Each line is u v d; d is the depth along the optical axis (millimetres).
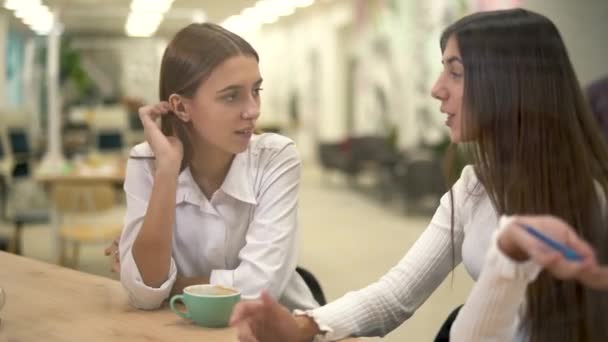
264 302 959
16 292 1273
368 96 8883
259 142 1390
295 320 1006
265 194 1350
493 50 887
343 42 9492
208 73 1207
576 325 795
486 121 888
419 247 1168
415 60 7402
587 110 877
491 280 763
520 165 862
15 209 3678
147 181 1324
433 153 5547
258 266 1279
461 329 802
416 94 7316
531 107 860
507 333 798
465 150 978
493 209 1040
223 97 1212
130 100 4535
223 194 1340
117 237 1424
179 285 1270
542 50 871
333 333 1063
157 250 1196
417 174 4602
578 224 820
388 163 6422
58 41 4617
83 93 5062
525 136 861
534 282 794
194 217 1348
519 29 883
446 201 1152
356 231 3459
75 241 3041
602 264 701
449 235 1131
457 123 947
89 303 1212
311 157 9312
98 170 4020
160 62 1305
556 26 896
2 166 4430
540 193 847
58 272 1426
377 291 1141
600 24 1978
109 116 5145
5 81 4949
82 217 3561
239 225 1364
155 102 1327
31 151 5051
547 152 852
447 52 953
